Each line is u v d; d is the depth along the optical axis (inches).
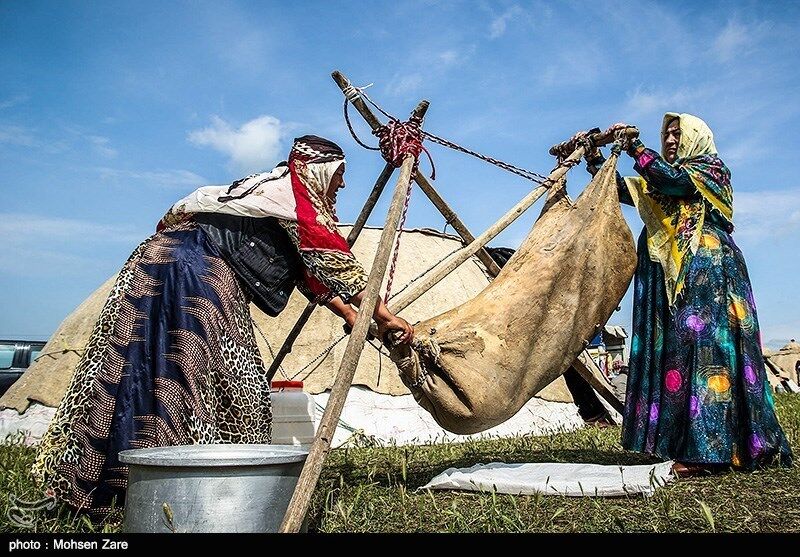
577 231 158.6
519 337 147.9
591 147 178.1
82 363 128.3
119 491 121.6
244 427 131.0
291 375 282.7
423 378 142.3
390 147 146.3
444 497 138.8
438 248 354.6
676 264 165.3
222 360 129.7
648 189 175.0
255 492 98.6
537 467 157.4
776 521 113.3
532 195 163.8
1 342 416.8
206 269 131.9
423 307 316.5
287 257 140.6
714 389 156.3
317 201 137.5
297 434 197.6
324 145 141.5
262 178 139.8
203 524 96.0
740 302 163.0
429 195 170.4
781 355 776.9
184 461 96.3
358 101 149.3
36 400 289.0
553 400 328.2
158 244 134.3
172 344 126.6
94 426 122.8
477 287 347.6
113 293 131.3
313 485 101.9
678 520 115.6
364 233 336.5
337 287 133.3
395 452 220.7
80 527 116.9
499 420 146.9
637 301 174.1
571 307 155.9
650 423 162.6
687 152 171.8
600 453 200.2
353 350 113.2
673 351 161.8
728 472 153.6
